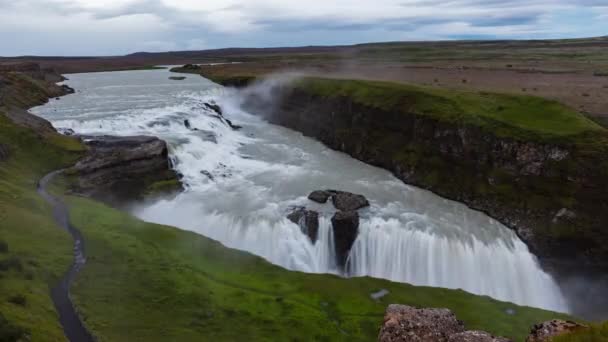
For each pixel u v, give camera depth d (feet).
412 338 69.21
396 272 161.48
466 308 122.42
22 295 99.60
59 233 139.44
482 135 197.88
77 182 185.47
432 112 223.30
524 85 313.32
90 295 111.24
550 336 61.98
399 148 233.76
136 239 143.95
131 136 223.30
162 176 202.69
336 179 218.38
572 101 248.11
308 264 164.66
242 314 111.75
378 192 202.59
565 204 167.63
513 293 156.56
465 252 159.02
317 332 107.34
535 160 179.93
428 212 183.62
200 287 121.39
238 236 168.96
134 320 104.83
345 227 165.27
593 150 168.14
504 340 65.72
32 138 202.69
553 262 161.89
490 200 186.39
